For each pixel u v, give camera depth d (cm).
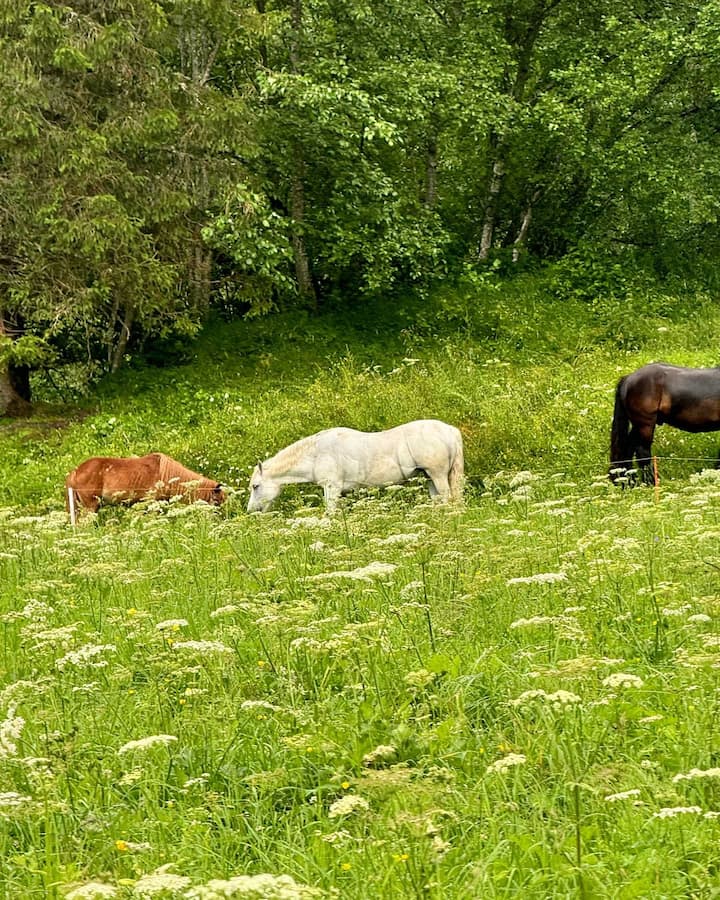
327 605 869
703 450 1806
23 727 620
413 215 2809
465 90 2666
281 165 2548
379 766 576
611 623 763
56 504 1733
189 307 2669
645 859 456
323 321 2634
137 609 922
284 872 480
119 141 2211
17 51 2150
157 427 2227
